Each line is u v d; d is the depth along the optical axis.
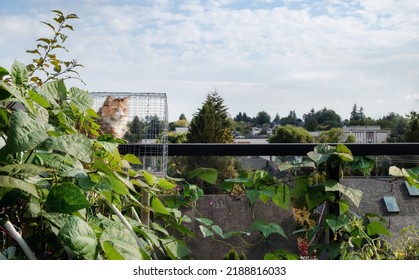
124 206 1.87
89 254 0.95
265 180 2.36
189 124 15.91
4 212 1.06
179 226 2.26
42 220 1.08
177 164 2.49
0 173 0.99
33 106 1.23
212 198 2.51
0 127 1.11
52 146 0.98
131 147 2.36
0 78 1.26
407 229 2.27
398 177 2.37
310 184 2.34
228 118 16.45
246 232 2.28
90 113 1.73
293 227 2.47
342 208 2.29
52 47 2.21
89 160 1.02
